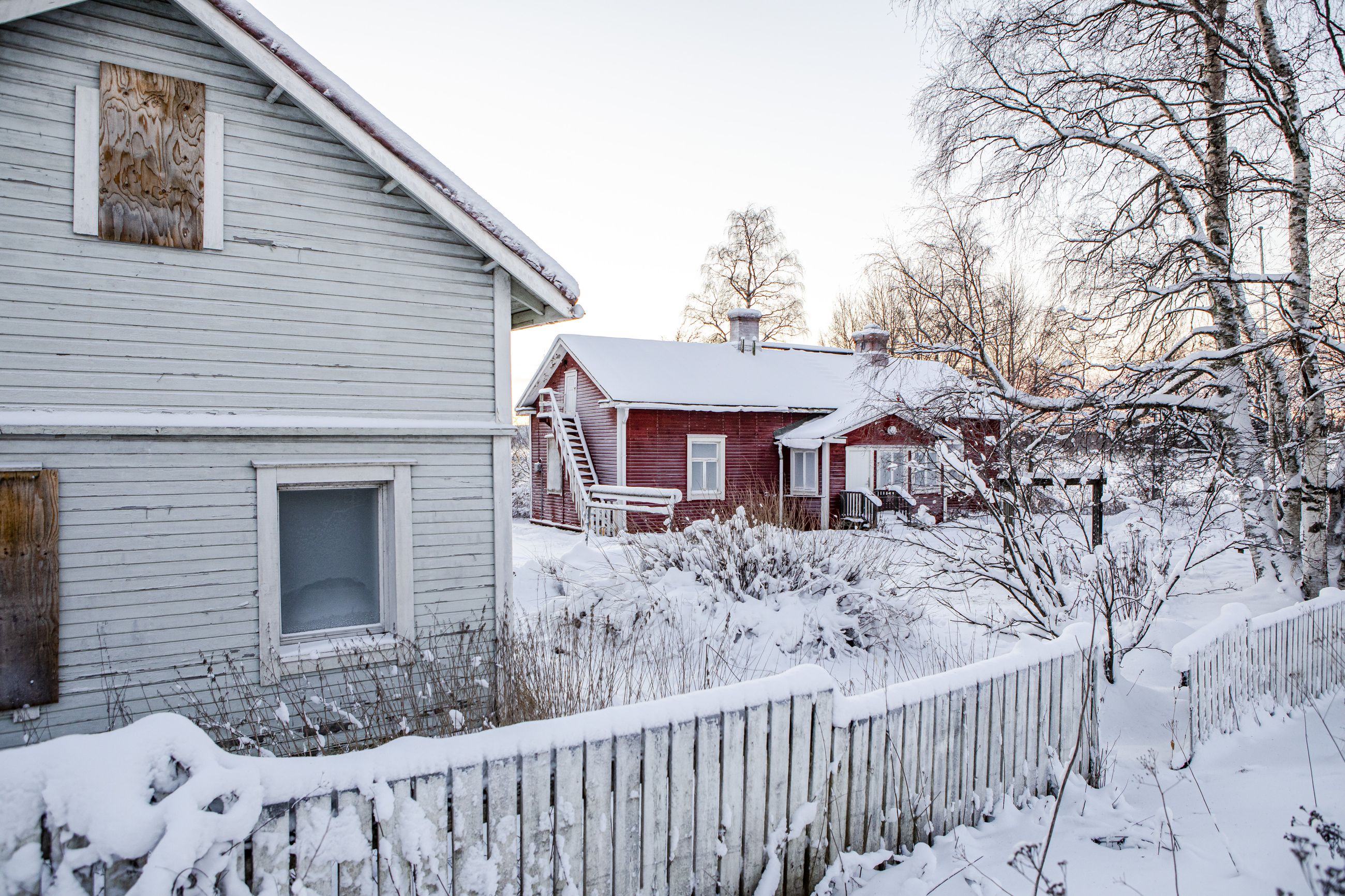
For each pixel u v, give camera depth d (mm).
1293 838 2941
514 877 2832
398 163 6059
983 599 11531
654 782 3178
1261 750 5469
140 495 5336
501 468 6840
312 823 2482
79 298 5191
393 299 6379
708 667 7266
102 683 5188
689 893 3283
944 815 4191
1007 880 3551
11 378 4984
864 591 9523
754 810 3482
